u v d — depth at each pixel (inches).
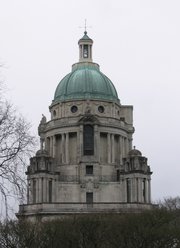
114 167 6127.0
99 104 6382.9
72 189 5915.4
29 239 3592.5
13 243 3590.1
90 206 5482.3
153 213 4045.3
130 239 3806.6
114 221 3890.3
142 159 5944.9
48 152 6053.2
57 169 6097.4
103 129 6186.0
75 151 6141.7
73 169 6033.5
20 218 3769.7
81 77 6550.2
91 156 5999.0
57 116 6461.6
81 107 6338.6
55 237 3688.5
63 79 6756.9
